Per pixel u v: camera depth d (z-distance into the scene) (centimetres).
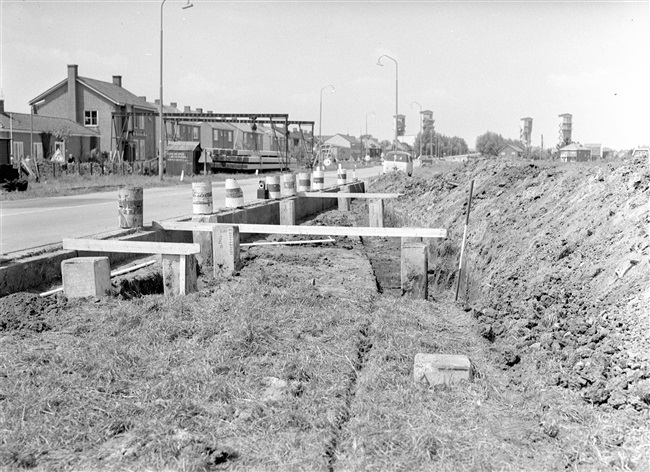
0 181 2791
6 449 428
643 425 463
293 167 6944
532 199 1297
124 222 1140
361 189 3416
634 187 875
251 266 1099
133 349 612
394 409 501
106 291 834
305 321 720
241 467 421
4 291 815
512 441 462
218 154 5559
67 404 496
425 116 9275
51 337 661
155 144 7069
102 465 420
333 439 456
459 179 2122
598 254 801
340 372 578
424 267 976
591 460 426
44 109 6284
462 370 560
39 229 1478
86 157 5750
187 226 1161
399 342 668
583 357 586
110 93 6325
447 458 433
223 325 690
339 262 1177
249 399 515
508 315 778
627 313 621
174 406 494
